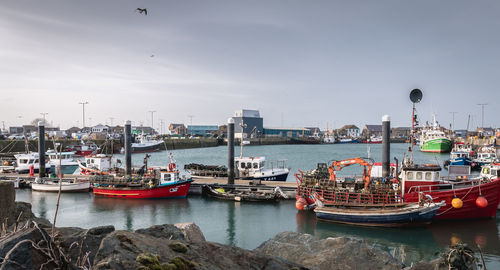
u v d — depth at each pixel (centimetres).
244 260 815
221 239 2605
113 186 4066
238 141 18312
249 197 3816
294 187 3988
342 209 2925
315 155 11850
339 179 3569
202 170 5191
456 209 2827
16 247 522
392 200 2906
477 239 2505
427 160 9344
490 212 2855
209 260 775
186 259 712
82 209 3519
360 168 7694
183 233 1149
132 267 618
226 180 4731
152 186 3909
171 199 3950
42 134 5162
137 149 12444
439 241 2489
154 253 700
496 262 2097
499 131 12888
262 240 2578
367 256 1204
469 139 13138
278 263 845
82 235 855
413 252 2298
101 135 14325
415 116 3306
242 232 2764
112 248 666
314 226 2905
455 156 7731
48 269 566
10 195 1030
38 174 5406
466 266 838
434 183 2902
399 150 14062
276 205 3644
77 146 10400
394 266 1163
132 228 2889
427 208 2658
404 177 2977
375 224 2819
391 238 2570
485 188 2798
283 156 11444
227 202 3797
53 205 3691
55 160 5784
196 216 3241
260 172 4884
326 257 1212
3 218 1005
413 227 2772
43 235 586
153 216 3256
